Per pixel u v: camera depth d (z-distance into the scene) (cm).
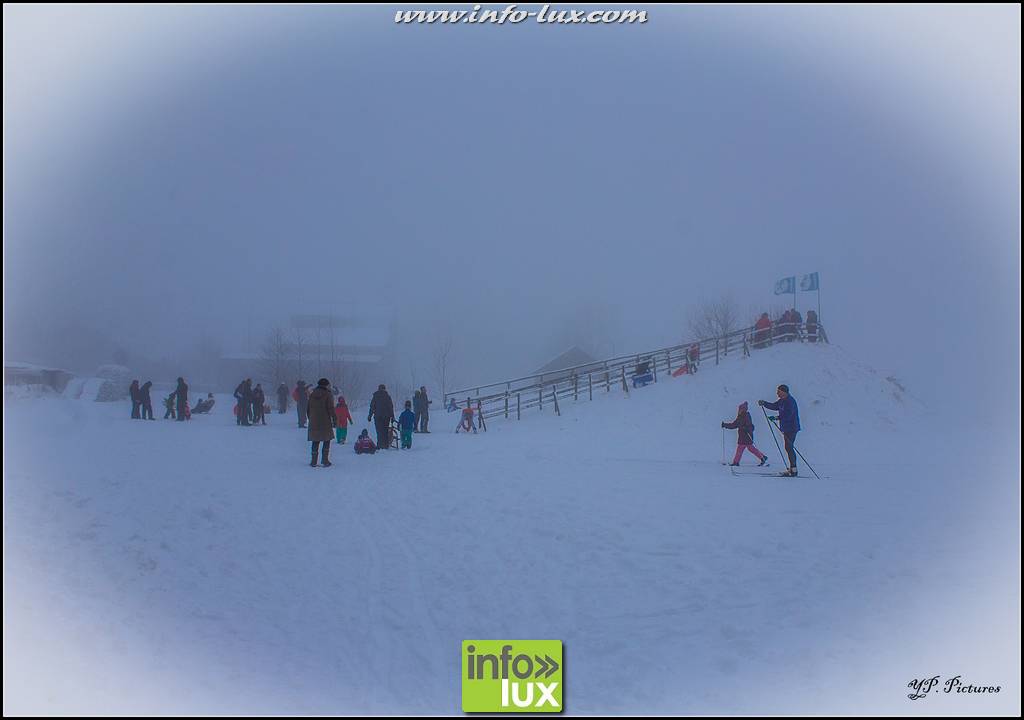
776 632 623
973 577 763
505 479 1509
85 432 2272
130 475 1409
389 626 671
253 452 1966
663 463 1875
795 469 1564
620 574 792
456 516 1122
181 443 2094
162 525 1009
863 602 692
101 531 945
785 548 879
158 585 769
